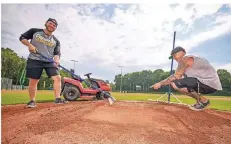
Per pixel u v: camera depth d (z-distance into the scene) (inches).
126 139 69.6
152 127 81.8
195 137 75.8
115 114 96.9
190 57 120.7
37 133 71.8
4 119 85.6
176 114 101.1
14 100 134.0
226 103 137.8
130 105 121.3
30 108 105.7
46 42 119.7
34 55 114.1
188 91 119.6
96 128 77.2
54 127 76.9
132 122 86.3
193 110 112.2
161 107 115.9
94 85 155.4
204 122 92.6
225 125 90.9
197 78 117.3
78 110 101.8
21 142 65.4
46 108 105.4
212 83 115.1
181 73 122.6
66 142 65.7
